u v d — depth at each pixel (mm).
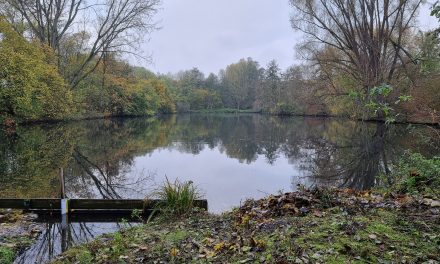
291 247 3193
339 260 2859
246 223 4379
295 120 41469
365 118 24938
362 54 27484
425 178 5566
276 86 60406
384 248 3035
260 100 68562
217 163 12477
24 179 9656
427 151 12180
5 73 19609
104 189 8727
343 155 14148
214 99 80438
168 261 3512
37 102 22375
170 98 65688
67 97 25938
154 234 4605
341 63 28625
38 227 5668
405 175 6434
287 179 9773
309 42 30125
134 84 48094
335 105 35938
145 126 31062
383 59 26156
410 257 2832
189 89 78375
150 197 7000
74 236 5367
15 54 20000
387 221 3707
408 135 18562
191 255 3598
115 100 41031
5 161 12359
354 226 3555
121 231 5078
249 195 7859
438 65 7871
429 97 18641
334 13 28469
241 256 3271
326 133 24141
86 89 35156
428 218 3705
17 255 4609
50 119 27391
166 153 14906
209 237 4188
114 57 35406
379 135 20125
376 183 8953
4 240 5008
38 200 6457
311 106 41094
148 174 10516
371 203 4570
